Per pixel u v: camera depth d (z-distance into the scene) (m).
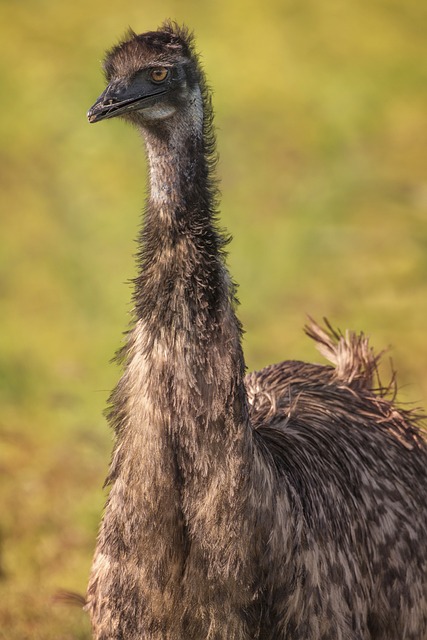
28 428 35.97
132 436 16.50
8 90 58.94
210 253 16.19
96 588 17.92
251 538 16.53
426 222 49.25
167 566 16.62
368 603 18.70
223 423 16.17
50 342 40.81
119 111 16.19
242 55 64.06
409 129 57.50
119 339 40.88
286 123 57.47
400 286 44.06
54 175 52.28
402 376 37.12
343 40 66.88
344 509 18.52
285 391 20.86
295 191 51.50
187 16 68.19
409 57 65.12
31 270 45.31
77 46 63.28
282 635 17.30
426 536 20.17
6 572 29.31
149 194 16.42
